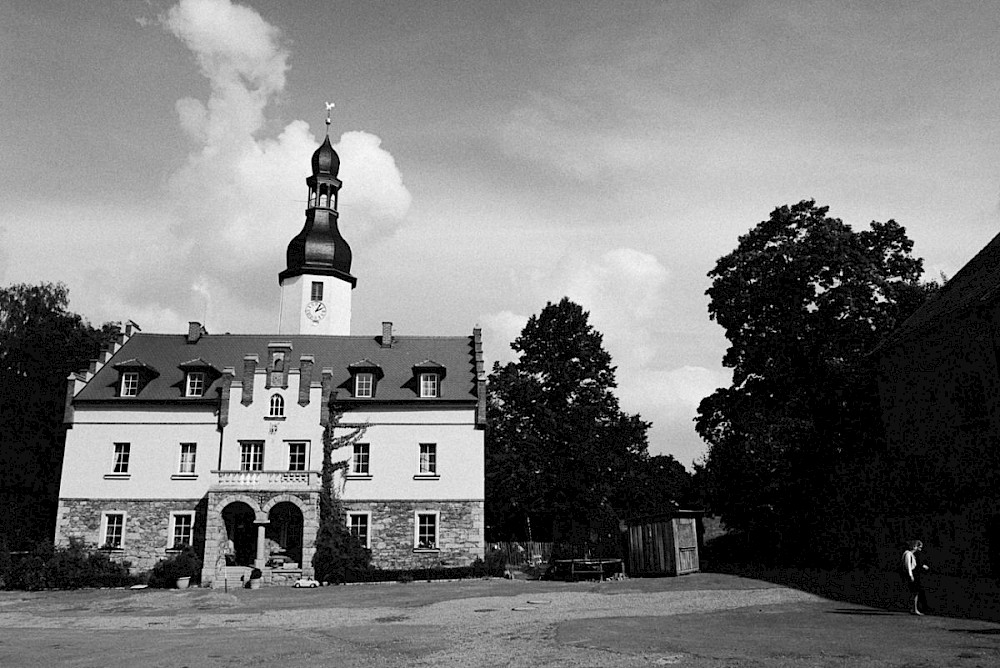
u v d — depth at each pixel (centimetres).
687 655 1549
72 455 4694
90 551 4488
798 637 1723
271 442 4681
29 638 2339
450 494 4684
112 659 1875
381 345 5419
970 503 3219
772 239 4831
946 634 1698
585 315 6838
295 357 5266
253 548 4597
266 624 2552
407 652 1784
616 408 6631
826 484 4259
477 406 4822
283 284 6175
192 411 4753
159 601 3394
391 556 4597
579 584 3591
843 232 4538
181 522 4603
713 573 3731
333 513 4522
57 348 5981
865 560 4019
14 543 5238
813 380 4472
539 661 1565
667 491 6744
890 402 4000
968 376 3319
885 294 4434
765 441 4194
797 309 4544
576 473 6225
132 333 5459
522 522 6531
